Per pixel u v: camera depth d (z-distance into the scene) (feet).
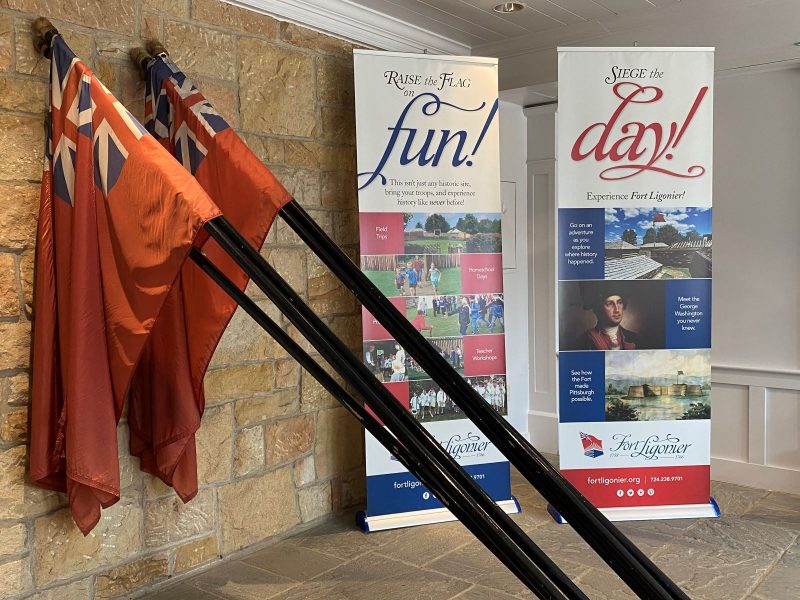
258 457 11.47
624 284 12.09
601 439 12.23
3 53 8.36
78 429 8.05
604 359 12.16
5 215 8.46
